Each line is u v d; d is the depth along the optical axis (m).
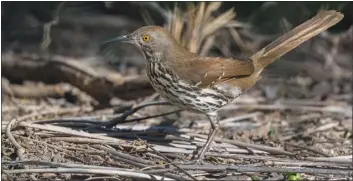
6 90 14.92
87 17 19.05
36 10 18.95
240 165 9.71
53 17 18.25
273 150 10.74
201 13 13.20
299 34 11.16
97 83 14.65
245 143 10.86
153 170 9.03
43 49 18.30
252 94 15.93
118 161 9.66
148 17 16.69
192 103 10.46
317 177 9.77
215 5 13.53
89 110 13.83
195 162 10.02
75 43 18.69
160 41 10.48
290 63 17.22
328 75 16.89
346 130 12.85
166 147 10.59
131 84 14.41
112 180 9.10
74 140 10.17
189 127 12.23
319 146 11.79
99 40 18.77
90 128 11.12
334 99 15.65
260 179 9.51
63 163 9.16
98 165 9.45
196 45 13.09
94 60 17.50
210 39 14.31
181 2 15.18
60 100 15.32
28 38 18.83
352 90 16.28
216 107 10.56
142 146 10.15
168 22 15.28
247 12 17.41
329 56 17.39
